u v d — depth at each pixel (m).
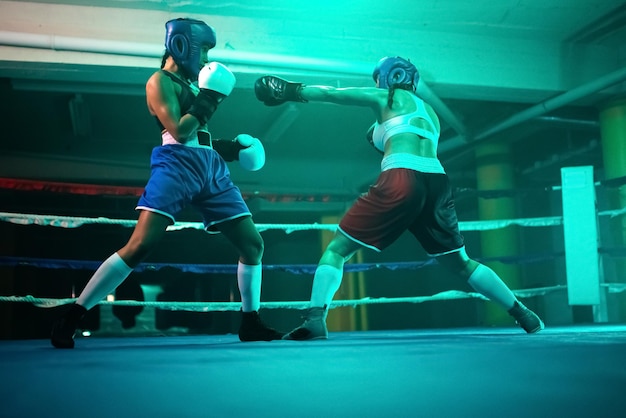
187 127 2.47
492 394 0.86
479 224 5.11
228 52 5.53
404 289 12.49
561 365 1.20
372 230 2.79
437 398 0.84
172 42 2.64
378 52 6.09
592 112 7.72
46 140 9.38
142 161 10.26
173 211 2.50
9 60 5.27
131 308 12.47
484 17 6.00
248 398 0.87
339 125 9.04
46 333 11.64
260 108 8.24
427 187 2.83
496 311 8.52
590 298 4.93
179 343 2.63
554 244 10.56
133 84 6.53
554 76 6.55
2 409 0.80
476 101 7.63
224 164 2.77
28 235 11.21
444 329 4.65
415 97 3.02
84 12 5.48
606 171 7.02
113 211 10.61
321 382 1.02
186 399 0.87
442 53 6.26
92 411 0.78
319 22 5.97
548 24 6.20
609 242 9.61
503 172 8.82
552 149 10.01
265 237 12.77
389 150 2.88
